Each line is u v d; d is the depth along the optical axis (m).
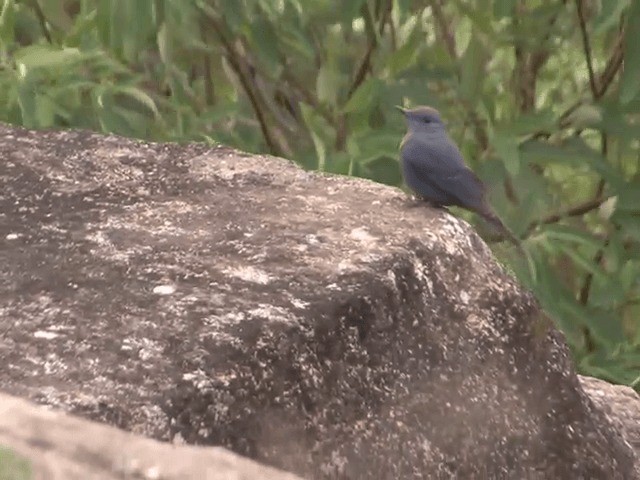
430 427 9.74
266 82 19.00
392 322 9.74
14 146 11.80
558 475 10.51
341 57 18.55
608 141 19.16
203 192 11.21
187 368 8.62
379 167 17.56
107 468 6.25
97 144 11.99
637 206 17.39
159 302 9.24
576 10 18.20
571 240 17.56
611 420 11.55
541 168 19.23
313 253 10.05
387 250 10.16
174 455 6.53
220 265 9.80
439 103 17.52
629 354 17.69
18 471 5.77
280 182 11.52
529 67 18.78
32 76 15.91
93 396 8.19
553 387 10.68
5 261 9.72
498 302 10.57
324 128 18.03
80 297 9.26
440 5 18.58
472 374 10.16
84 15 17.20
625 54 16.47
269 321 9.12
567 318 17.56
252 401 8.71
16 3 18.33
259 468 6.71
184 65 18.89
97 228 10.34
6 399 6.63
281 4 17.25
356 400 9.34
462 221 11.04
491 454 10.09
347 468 9.12
